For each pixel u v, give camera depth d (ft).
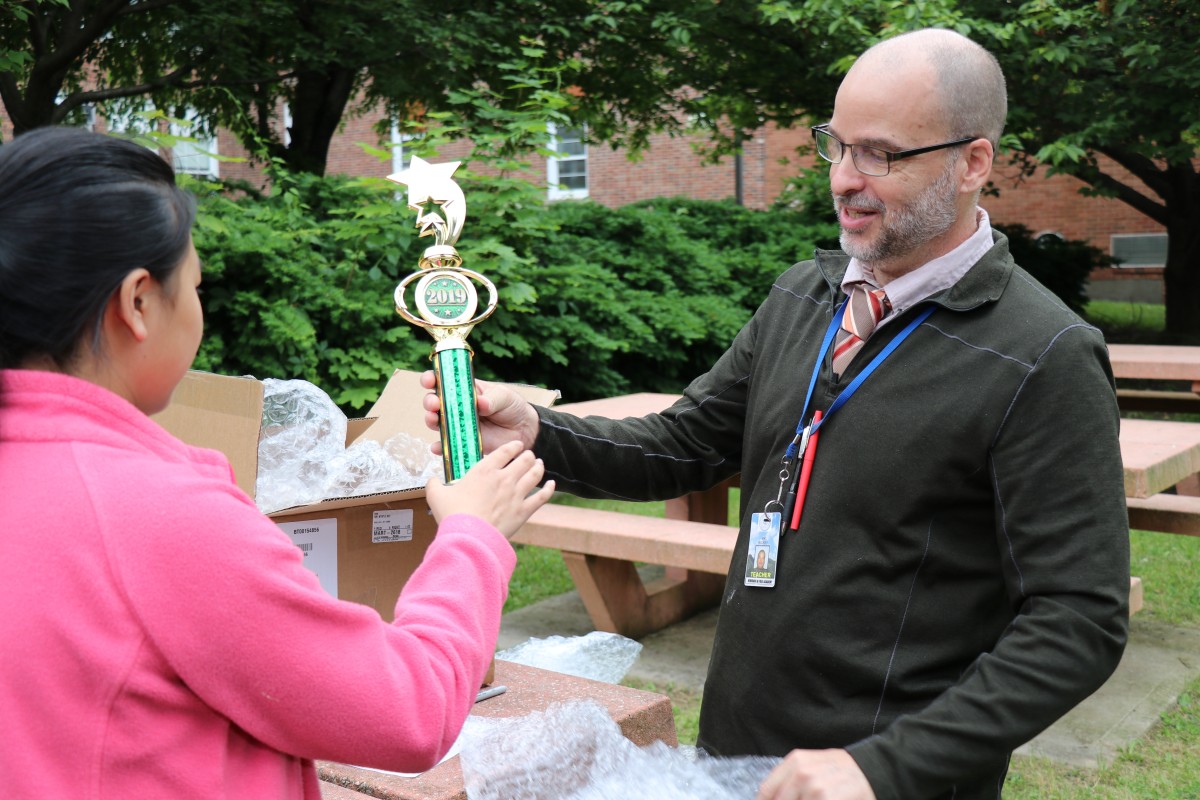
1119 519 4.45
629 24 26.73
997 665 4.33
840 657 4.83
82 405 3.00
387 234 18.80
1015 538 4.51
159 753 2.87
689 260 28.86
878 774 4.11
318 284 18.17
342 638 3.05
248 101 27.30
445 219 4.77
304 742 3.02
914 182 4.75
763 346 5.72
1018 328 4.69
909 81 4.72
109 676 2.79
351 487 6.02
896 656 4.77
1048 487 4.46
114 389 3.14
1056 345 4.58
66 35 22.59
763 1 26.76
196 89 26.86
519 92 23.73
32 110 23.62
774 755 5.02
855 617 4.83
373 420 7.09
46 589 2.81
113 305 3.02
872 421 4.87
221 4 23.62
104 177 2.97
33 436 2.95
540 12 26.25
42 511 2.86
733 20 27.76
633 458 5.88
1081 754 10.59
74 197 2.90
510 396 5.49
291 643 2.94
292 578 3.01
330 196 21.81
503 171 20.07
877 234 4.86
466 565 3.56
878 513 4.80
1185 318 38.17
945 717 4.25
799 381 5.27
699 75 30.53
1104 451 4.48
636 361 25.85
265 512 5.56
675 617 15.07
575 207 28.76
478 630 3.46
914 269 4.96
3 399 2.96
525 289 19.33
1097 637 4.28
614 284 25.44
